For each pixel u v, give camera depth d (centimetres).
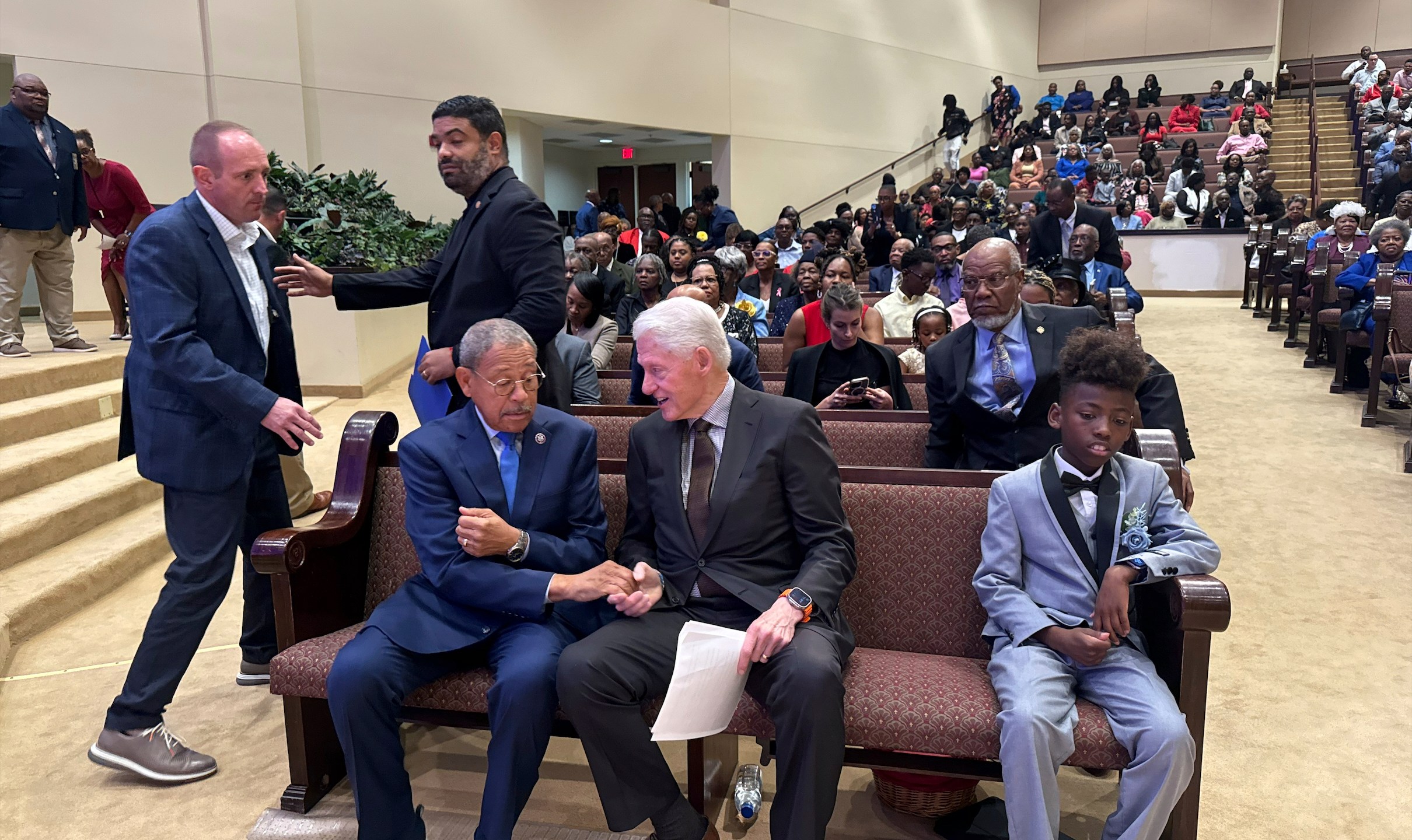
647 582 217
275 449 285
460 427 232
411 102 1046
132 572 388
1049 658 198
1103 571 204
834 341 369
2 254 532
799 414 223
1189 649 187
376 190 838
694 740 217
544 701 202
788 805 191
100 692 294
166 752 246
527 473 229
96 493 417
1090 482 209
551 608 224
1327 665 299
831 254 797
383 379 764
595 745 200
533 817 233
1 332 539
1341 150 1595
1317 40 2058
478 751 268
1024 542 213
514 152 1172
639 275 568
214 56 893
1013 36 1964
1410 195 802
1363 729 262
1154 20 1983
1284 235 976
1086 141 1711
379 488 260
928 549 233
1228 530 424
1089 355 202
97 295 816
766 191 1436
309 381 703
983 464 289
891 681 205
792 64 1451
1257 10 1923
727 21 1348
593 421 329
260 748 264
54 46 812
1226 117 1758
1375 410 578
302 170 813
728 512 218
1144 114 1858
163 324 237
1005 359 279
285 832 223
